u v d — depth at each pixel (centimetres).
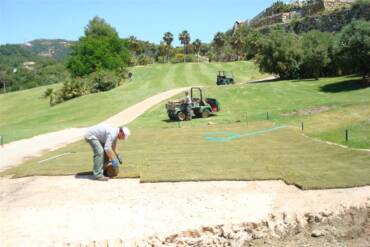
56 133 2555
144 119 2931
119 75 6412
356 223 933
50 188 1205
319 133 2033
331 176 1223
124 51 8088
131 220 941
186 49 13238
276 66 4847
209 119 2722
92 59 7188
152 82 6153
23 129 2902
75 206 1040
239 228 905
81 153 1728
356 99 2925
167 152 1664
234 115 2825
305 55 4644
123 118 3114
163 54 12625
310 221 948
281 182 1202
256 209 991
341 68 4188
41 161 1576
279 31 5009
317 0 7550
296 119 2403
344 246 848
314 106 2748
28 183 1264
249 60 8750
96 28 8256
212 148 1723
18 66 14575
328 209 980
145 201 1066
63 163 1520
